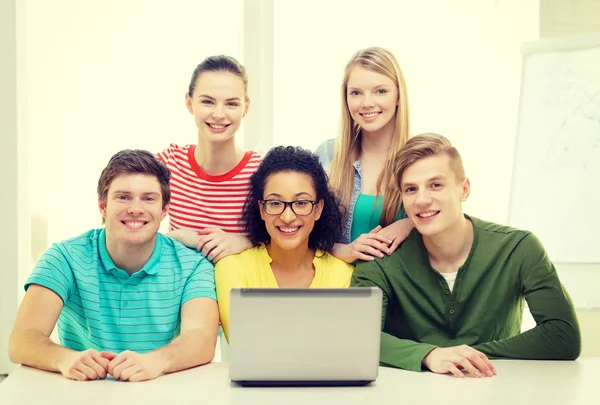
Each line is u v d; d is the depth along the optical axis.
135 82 2.56
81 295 1.80
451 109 2.69
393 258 1.94
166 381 1.48
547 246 2.59
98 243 1.87
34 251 2.55
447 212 1.84
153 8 2.57
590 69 2.58
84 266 1.82
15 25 2.39
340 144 2.24
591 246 2.54
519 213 2.64
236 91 2.09
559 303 1.81
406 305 1.91
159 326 1.82
